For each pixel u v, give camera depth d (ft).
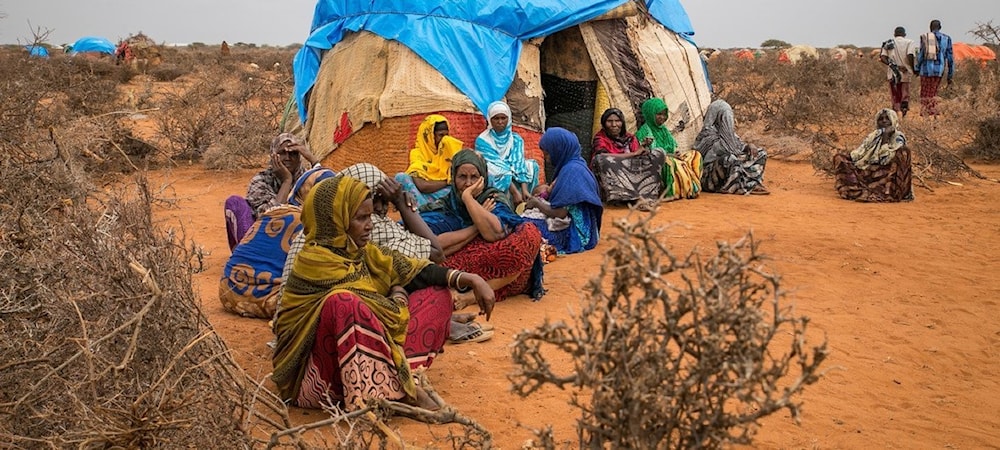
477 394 15.96
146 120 56.03
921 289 23.15
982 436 14.57
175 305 11.85
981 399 16.22
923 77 59.67
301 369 14.92
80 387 10.93
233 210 23.52
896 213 33.06
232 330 19.39
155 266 11.81
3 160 15.37
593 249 27.14
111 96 57.26
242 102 56.59
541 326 8.78
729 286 8.61
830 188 38.81
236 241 23.49
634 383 8.45
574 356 8.96
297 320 14.74
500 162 30.96
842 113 60.85
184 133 47.37
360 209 14.71
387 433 11.60
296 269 14.80
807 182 40.50
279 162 23.88
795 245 27.58
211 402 11.42
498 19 34.96
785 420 15.01
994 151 46.06
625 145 35.70
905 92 60.29
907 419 15.24
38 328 11.74
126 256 12.14
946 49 59.31
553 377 8.91
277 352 15.15
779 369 8.42
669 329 8.53
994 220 31.68
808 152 49.16
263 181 24.53
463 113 33.32
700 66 41.29
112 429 9.91
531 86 35.24
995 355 18.51
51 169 15.52
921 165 41.09
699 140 38.09
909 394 16.37
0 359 11.16
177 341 11.39
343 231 14.71
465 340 18.84
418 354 16.12
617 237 8.68
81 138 21.93
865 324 20.27
